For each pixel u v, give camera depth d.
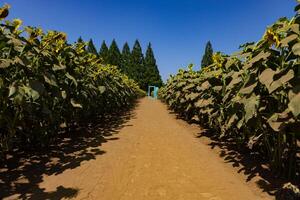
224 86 4.66
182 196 2.86
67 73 4.36
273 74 2.74
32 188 2.97
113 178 3.32
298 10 2.91
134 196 2.84
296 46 2.57
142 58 54.78
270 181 3.26
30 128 4.25
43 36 4.06
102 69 7.82
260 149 4.34
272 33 2.86
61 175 3.38
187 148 4.82
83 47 5.79
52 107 4.44
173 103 11.05
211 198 2.82
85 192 2.91
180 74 10.24
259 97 2.99
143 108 13.85
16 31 3.42
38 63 3.72
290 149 3.23
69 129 6.21
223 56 4.88
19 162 3.81
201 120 6.98
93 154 4.32
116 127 7.03
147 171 3.59
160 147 4.88
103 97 7.80
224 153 4.50
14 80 3.39
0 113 3.29
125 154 4.37
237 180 3.33
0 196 2.75
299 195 2.71
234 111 3.50
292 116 2.61
